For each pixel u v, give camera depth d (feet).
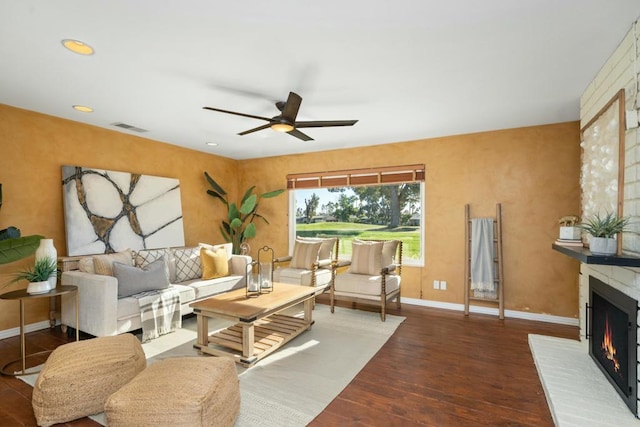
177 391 5.77
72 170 12.43
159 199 15.40
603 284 7.89
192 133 14.30
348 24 6.31
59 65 8.05
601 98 8.16
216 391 5.98
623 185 6.73
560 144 12.74
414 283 15.39
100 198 13.19
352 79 8.76
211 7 5.81
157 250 13.57
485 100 10.30
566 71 8.31
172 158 16.35
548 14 5.98
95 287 9.99
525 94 9.82
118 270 10.89
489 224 13.55
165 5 5.76
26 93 9.87
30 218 11.47
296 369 8.77
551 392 7.23
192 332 11.48
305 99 10.16
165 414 5.49
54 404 6.43
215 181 18.76
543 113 11.62
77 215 12.46
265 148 17.25
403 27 6.39
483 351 9.97
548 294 12.93
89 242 12.73
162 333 11.11
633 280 6.40
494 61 7.78
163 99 10.30
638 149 6.21
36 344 10.34
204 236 18.02
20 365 8.89
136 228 14.35
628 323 6.52
